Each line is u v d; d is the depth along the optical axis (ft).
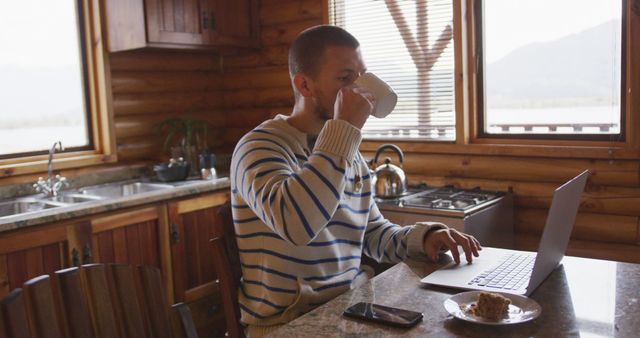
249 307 5.07
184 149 11.87
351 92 4.63
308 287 4.90
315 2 12.02
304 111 5.25
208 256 10.53
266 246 4.97
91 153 11.02
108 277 3.65
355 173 5.44
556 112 9.77
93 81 11.07
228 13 12.11
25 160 10.07
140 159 11.87
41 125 10.56
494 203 9.23
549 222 4.06
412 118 11.09
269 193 4.45
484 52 10.37
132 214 9.21
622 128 9.07
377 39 11.35
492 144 10.14
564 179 9.46
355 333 3.65
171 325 3.87
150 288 3.81
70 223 8.40
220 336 10.87
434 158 10.73
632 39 8.68
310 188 4.31
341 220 5.25
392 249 5.52
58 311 3.36
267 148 4.85
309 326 3.78
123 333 3.66
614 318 3.75
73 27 11.00
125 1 10.64
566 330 3.58
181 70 12.68
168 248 9.81
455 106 10.43
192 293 10.23
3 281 7.72
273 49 12.77
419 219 8.80
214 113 13.50
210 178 11.10
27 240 7.92
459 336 3.54
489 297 3.71
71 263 8.43
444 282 4.51
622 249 9.02
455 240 5.11
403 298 4.25
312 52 4.98
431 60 10.75
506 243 9.77
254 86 13.19
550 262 4.50
